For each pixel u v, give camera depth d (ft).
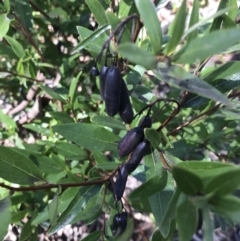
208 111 0.54
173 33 0.32
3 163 0.46
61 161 0.63
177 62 0.32
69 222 0.50
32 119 0.85
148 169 0.47
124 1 0.53
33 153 0.62
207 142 0.67
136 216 0.92
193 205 0.31
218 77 0.47
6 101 0.96
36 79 0.76
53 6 0.88
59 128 0.51
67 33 0.90
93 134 0.51
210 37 0.30
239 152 0.64
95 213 0.56
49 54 0.85
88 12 0.83
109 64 0.50
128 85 0.54
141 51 0.30
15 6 0.73
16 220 0.65
